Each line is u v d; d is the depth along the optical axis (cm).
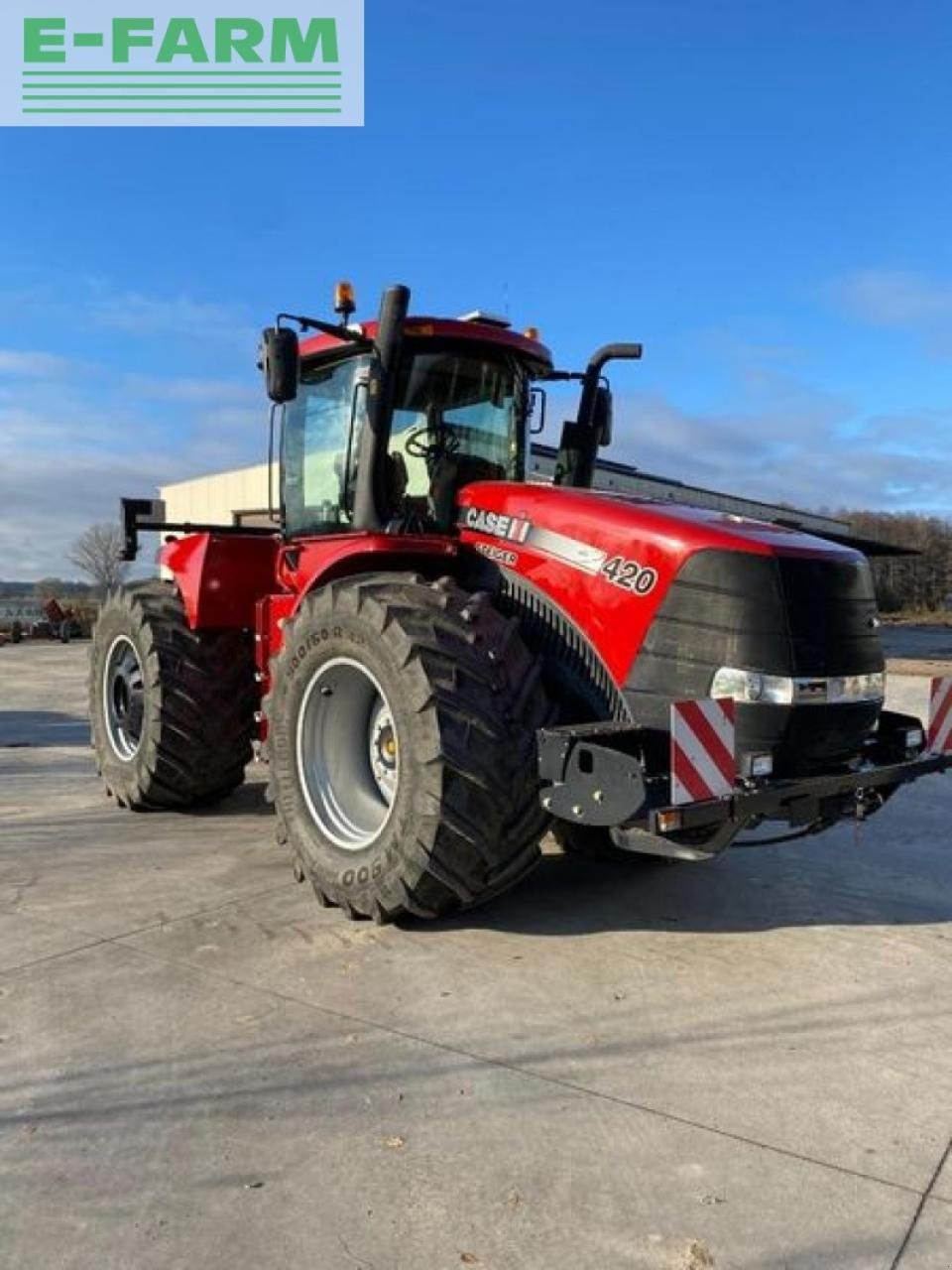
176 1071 304
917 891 497
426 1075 303
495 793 388
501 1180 252
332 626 432
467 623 407
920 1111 286
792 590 390
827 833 622
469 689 392
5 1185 249
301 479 545
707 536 398
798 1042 328
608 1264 223
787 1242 230
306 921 432
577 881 500
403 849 396
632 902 467
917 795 773
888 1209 242
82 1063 308
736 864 540
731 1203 244
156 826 603
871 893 492
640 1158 262
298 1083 297
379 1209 240
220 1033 328
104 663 663
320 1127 275
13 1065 307
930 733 446
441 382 502
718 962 395
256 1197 245
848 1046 326
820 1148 267
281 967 381
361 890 416
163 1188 248
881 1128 277
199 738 606
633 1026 338
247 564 612
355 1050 318
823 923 445
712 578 392
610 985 371
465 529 478
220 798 646
